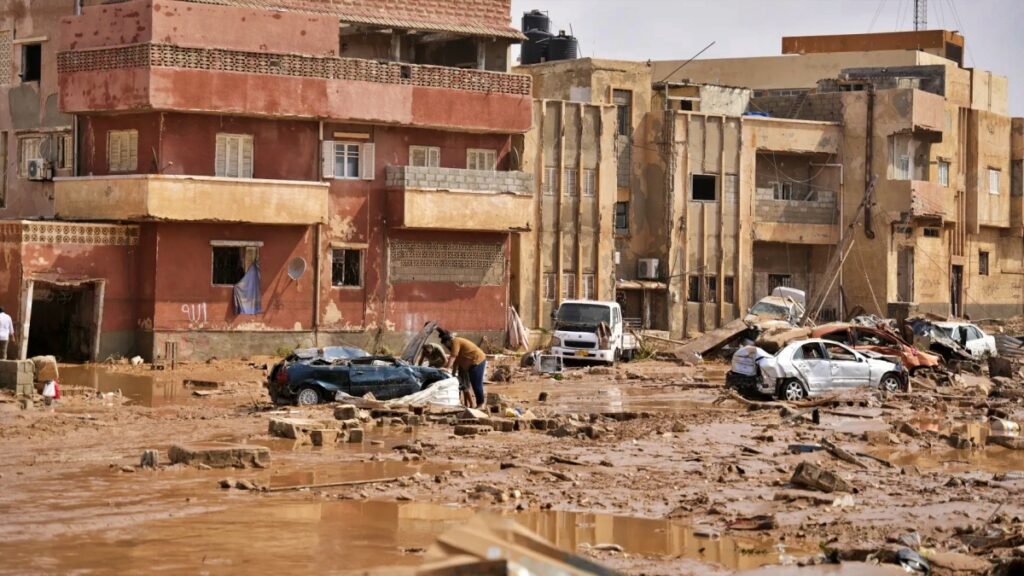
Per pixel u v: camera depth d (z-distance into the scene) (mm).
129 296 42031
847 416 29359
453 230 47812
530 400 32875
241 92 42594
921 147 65875
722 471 20156
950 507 17266
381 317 46719
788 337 40594
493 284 49125
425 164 47531
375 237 46500
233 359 43062
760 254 63344
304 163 44812
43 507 16219
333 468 20047
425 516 15984
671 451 22703
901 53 73938
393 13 47594
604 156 55844
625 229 59125
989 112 72062
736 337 49406
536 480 19078
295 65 43719
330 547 13977
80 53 42281
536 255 54031
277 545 14062
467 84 47438
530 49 66875
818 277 64562
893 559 13422
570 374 41719
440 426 26078
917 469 20859
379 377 28719
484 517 5785
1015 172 74562
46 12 45594
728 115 60906
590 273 55625
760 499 17750
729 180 60656
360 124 45844
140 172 42312
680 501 17516
